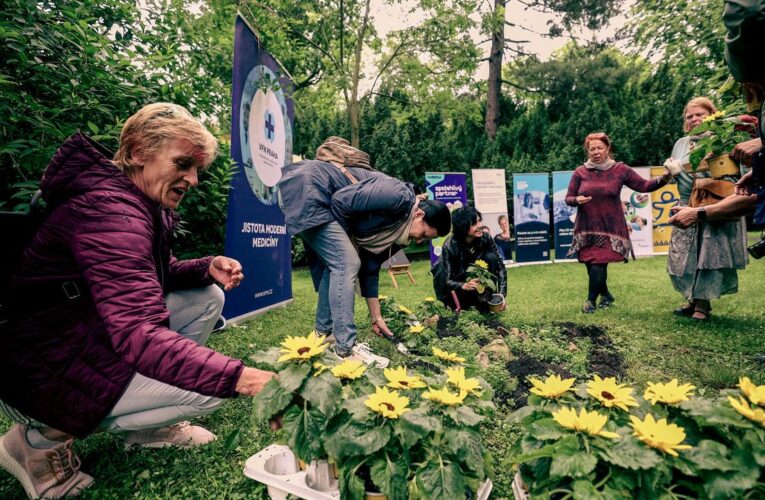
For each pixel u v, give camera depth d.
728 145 2.15
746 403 1.08
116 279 1.22
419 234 2.90
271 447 1.63
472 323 3.64
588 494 0.94
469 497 1.26
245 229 4.13
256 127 4.33
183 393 1.46
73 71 2.62
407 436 1.13
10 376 1.35
